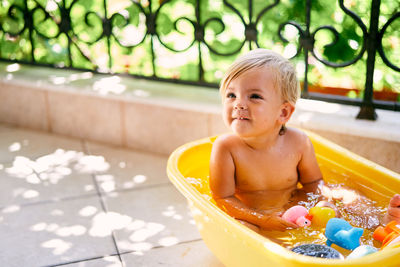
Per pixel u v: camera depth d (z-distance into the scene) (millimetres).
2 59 3217
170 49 2623
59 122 2986
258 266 1355
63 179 2424
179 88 2797
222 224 1372
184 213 2113
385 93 2609
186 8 3031
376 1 2018
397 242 1277
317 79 2754
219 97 2617
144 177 2441
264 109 1616
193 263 1777
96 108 2832
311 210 1613
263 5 2926
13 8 3100
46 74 3117
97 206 2174
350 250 1432
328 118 2248
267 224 1586
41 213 2117
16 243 1901
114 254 1832
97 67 2900
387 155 2109
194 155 1937
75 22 3215
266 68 1614
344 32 2730
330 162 1906
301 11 2842
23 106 3074
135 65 3119
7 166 2568
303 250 1346
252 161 1754
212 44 3020
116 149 2787
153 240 1920
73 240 1921
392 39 2611
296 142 1805
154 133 2703
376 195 1730
